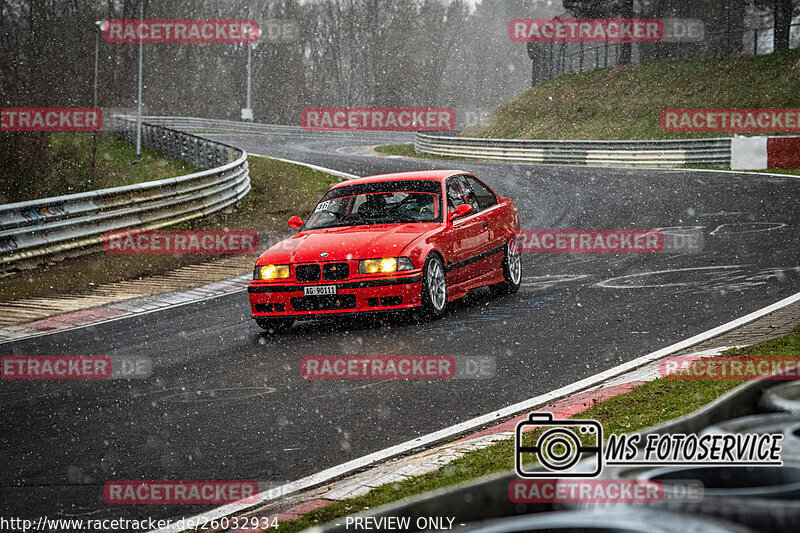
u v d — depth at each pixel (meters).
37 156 28.39
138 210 21.50
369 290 10.71
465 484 2.30
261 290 10.98
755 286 12.10
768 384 2.58
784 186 25.25
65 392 8.73
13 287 16.36
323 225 12.10
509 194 29.09
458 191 12.48
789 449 2.00
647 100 51.78
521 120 58.47
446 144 47.62
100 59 57.25
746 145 33.09
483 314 11.45
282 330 11.21
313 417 7.23
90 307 14.26
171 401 8.05
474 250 12.13
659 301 11.51
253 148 54.66
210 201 25.19
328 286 10.77
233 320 12.33
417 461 5.77
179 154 37.06
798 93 44.53
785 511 1.62
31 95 32.53
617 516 1.69
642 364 8.32
